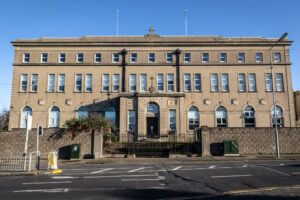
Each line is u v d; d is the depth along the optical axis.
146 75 30.95
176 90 30.44
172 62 31.00
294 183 9.55
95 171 13.27
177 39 31.66
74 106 30.16
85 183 10.02
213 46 31.30
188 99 30.17
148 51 31.34
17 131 20.02
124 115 27.41
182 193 8.16
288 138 20.36
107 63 31.02
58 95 30.39
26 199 7.67
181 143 21.20
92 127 19.78
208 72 30.78
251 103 30.00
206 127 20.12
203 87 30.41
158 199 7.45
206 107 29.95
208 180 10.29
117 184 9.72
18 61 31.17
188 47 31.34
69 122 20.25
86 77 31.02
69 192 8.49
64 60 31.42
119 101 29.62
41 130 14.38
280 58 30.94
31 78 30.92
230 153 19.45
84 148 19.66
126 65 31.00
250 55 31.03
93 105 30.12
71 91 30.50
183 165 15.19
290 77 30.42
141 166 15.09
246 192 8.18
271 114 29.75
